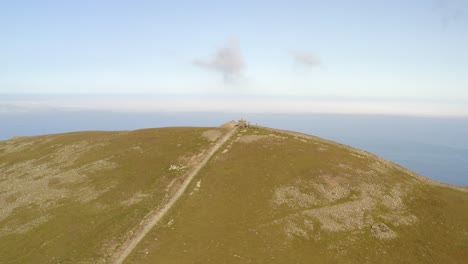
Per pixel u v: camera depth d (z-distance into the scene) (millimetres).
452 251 47250
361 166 69000
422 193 62344
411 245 47781
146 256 41625
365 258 44500
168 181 64250
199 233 47188
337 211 54188
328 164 68125
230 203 55719
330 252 45031
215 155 73875
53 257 42875
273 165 68125
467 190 67062
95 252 43094
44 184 68312
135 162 74625
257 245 45062
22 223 52906
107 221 51281
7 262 42594
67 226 50875
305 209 54469
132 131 101938
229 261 41312
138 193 60656
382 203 57406
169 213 52469
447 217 55125
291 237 47375
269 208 54469
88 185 65562
